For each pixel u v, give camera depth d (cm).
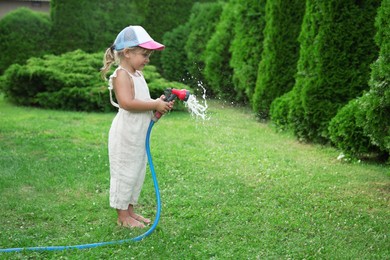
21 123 827
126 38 376
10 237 368
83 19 1295
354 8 650
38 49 1293
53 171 539
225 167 574
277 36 834
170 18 1324
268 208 441
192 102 385
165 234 377
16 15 1291
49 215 413
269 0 851
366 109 533
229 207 440
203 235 380
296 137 738
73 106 1012
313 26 691
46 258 336
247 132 789
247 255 345
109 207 437
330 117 677
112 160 381
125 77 375
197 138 734
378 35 504
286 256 345
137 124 378
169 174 539
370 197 481
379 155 633
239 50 990
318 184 518
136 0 1325
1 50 1284
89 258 334
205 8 1246
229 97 1104
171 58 1289
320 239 375
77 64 1079
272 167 579
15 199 451
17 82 1041
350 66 664
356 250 356
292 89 814
